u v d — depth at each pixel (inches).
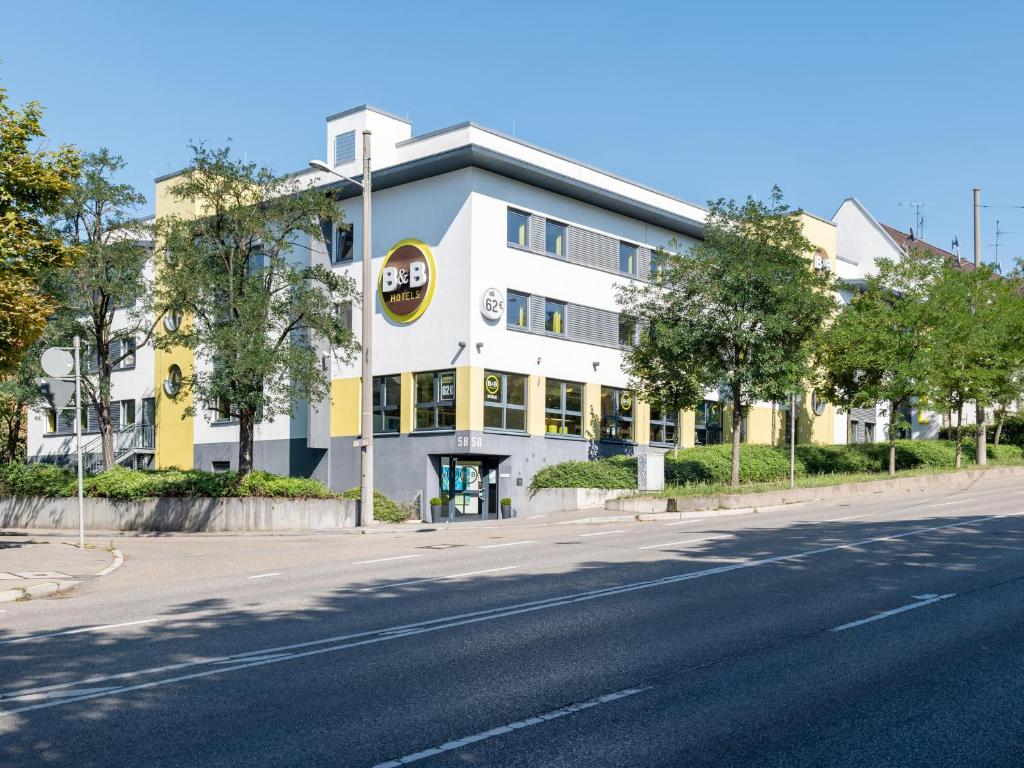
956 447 1530.5
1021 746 230.4
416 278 1284.4
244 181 1087.0
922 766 217.8
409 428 1280.8
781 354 1081.4
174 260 1095.6
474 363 1222.9
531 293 1311.5
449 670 313.9
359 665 323.3
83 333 1218.0
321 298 1075.3
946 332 1288.1
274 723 255.1
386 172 1285.7
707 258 1107.3
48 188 725.3
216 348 1038.4
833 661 315.6
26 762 226.1
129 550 810.8
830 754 225.6
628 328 1250.0
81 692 291.7
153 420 1614.2
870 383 1325.0
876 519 828.6
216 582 571.2
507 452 1256.8
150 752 232.2
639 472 1133.1
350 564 645.3
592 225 1411.2
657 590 466.9
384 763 222.4
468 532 929.5
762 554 593.3
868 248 2208.4
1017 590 438.0
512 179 1295.5
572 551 659.4
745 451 1419.8
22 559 693.3
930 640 343.0
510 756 226.4
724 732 242.7
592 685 290.8
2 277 692.7
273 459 1424.7
